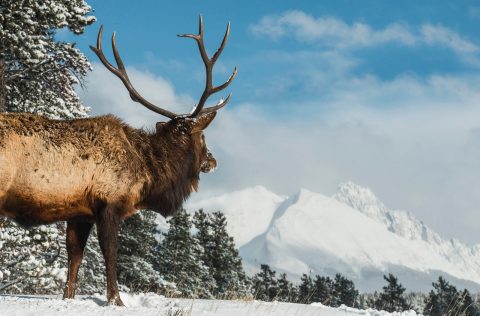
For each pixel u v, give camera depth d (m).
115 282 20.06
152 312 17.58
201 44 23.67
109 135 20.83
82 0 35.19
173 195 22.53
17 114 19.83
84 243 21.45
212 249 98.69
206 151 24.17
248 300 23.27
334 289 137.50
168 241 87.06
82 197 20.19
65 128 20.30
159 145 22.28
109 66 23.47
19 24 32.47
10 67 34.81
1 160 19.05
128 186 20.88
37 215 19.84
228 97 24.23
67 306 17.70
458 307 22.16
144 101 23.38
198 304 20.38
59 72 35.94
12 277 29.14
